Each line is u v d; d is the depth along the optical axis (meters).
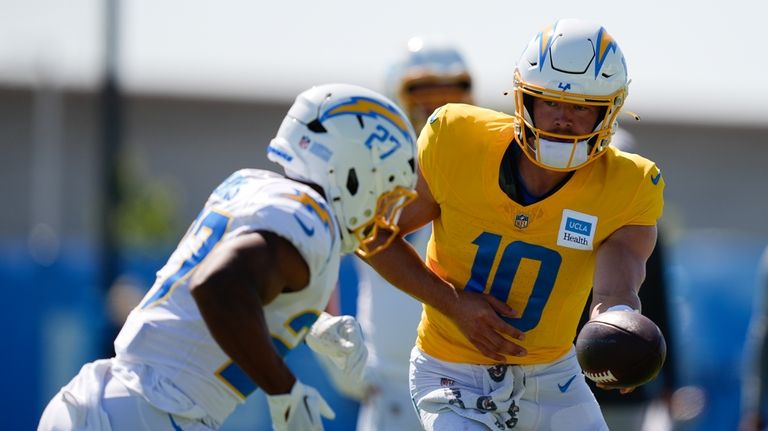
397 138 13.00
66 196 76.44
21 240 70.44
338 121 12.82
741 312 30.69
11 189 76.56
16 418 31.53
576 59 13.88
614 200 14.46
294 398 11.82
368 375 20.14
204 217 12.75
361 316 20.80
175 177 79.19
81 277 32.28
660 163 80.44
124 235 54.78
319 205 12.41
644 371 13.23
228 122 79.62
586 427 15.36
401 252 14.91
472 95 22.02
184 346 12.45
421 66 21.42
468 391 15.14
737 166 80.56
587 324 13.69
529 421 15.34
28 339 31.73
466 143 14.79
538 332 15.02
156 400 12.39
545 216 14.52
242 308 11.46
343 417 28.62
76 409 12.53
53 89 67.44
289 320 12.56
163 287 12.71
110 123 40.50
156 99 78.56
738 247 31.00
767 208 80.06
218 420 12.71
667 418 21.28
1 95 76.38
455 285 15.16
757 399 23.80
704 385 30.17
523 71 14.18
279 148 13.10
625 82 14.23
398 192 13.17
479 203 14.66
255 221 12.02
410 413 19.95
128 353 12.63
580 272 14.78
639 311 14.05
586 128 14.07
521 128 14.23
